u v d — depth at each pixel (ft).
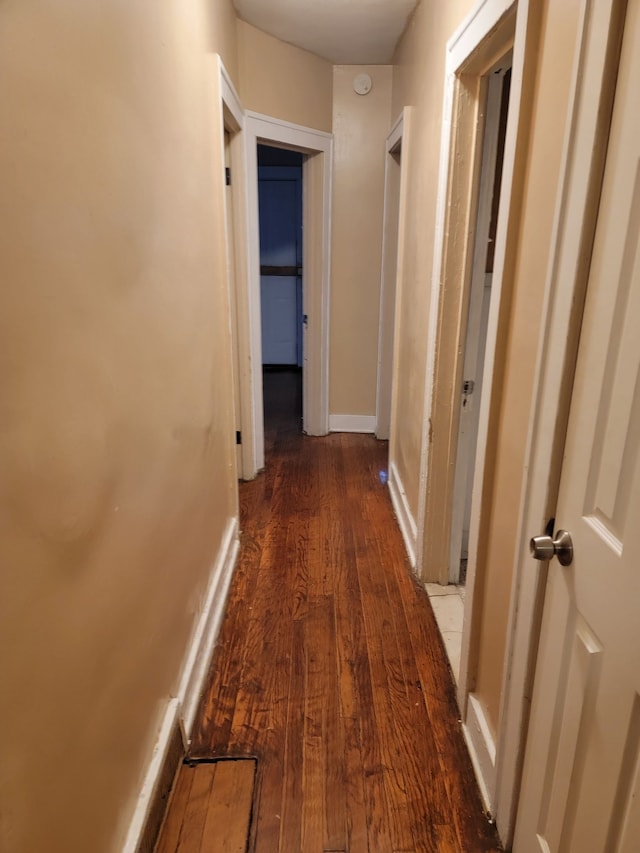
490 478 4.81
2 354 2.31
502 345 4.44
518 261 4.17
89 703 3.27
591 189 2.99
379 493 11.07
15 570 2.43
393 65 11.51
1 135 2.28
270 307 21.21
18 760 2.47
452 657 6.59
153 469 4.52
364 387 14.20
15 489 2.42
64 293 2.89
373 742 5.50
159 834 4.55
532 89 3.86
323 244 12.73
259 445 11.92
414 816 4.79
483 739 5.00
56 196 2.79
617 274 2.81
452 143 6.35
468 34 5.41
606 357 2.93
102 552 3.44
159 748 4.69
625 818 2.80
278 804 4.88
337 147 12.31
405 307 9.86
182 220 5.56
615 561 2.85
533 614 3.83
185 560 5.69
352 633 7.07
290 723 5.72
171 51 5.10
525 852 4.11
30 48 2.51
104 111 3.44
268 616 7.37
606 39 2.78
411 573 8.38
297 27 9.81
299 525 9.77
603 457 2.98
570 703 3.37
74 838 3.08
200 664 6.19
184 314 5.63
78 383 3.07
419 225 8.39
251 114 10.01
